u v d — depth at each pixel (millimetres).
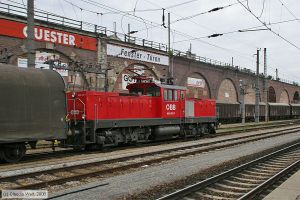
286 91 89000
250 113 61594
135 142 22656
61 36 30266
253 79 69562
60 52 30312
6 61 24594
